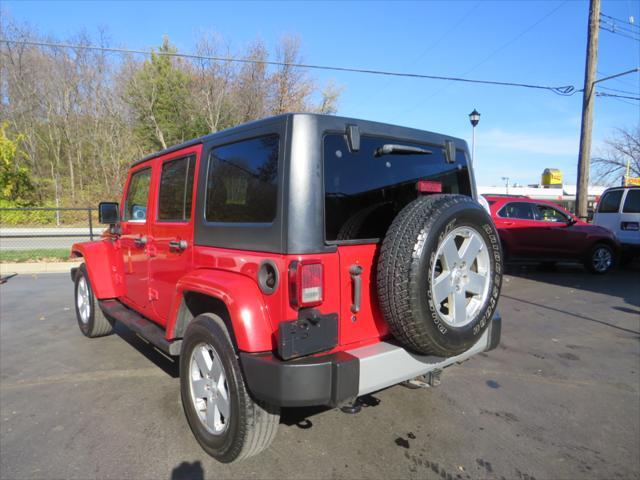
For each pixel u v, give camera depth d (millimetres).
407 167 3074
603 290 8602
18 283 9242
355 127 2648
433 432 3258
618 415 3562
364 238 2723
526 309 7055
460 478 2715
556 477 2742
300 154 2416
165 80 30750
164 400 3752
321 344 2445
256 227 2562
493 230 2859
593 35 14219
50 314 6652
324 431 3258
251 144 2709
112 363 4605
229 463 2830
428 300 2459
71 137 32062
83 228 17812
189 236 3242
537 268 11648
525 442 3139
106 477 2693
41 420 3406
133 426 3312
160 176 3801
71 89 31406
